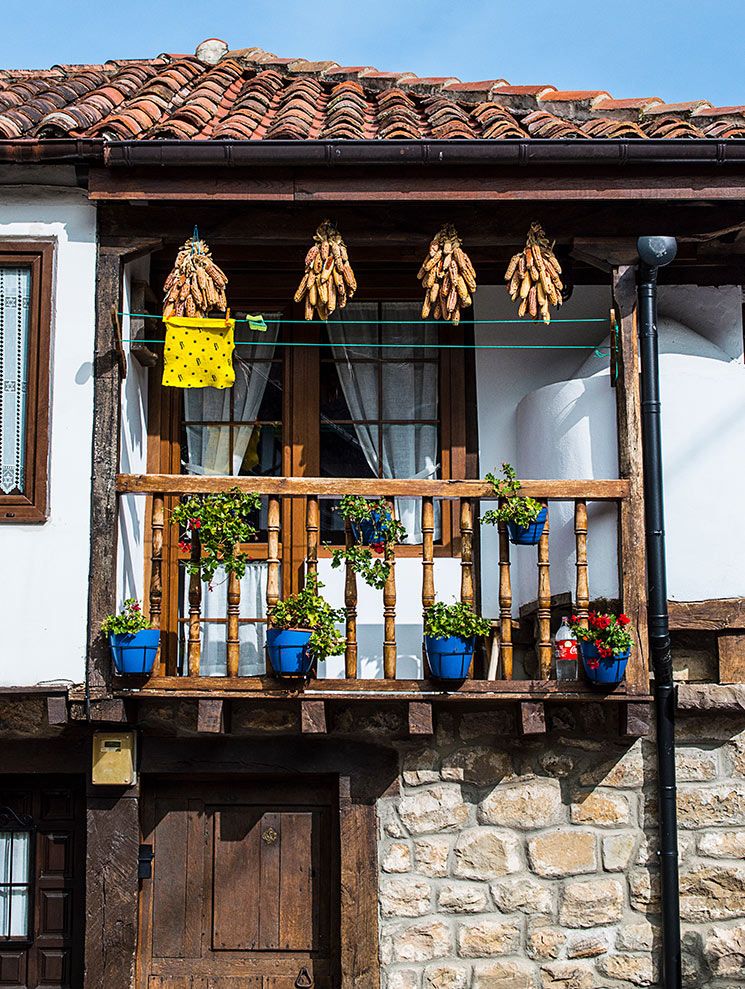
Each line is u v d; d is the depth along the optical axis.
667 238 6.21
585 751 6.50
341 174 6.18
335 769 6.51
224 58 8.55
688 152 6.10
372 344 7.48
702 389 6.55
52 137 6.15
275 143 6.06
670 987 6.23
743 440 6.51
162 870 6.65
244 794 6.70
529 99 7.46
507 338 7.49
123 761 6.33
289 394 7.38
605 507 6.53
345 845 6.45
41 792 6.79
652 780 6.47
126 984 6.26
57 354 6.30
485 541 7.31
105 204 6.38
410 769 6.51
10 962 6.69
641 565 6.24
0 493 6.21
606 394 6.63
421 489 6.22
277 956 6.60
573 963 6.36
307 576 6.20
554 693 6.14
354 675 6.19
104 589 6.16
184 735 6.49
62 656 6.13
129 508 6.60
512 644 6.86
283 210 6.43
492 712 6.50
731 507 6.46
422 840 6.46
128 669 6.04
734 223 6.44
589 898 6.39
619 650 5.98
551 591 6.84
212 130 6.54
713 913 6.38
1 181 6.33
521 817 6.46
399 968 6.36
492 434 7.41
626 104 7.41
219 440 7.37
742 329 7.05
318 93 7.76
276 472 7.37
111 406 6.27
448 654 6.07
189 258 6.23
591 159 6.11
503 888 6.42
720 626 6.36
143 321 7.01
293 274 7.39
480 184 6.21
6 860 6.78
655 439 6.33
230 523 6.11
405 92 7.82
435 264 6.18
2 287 6.36
